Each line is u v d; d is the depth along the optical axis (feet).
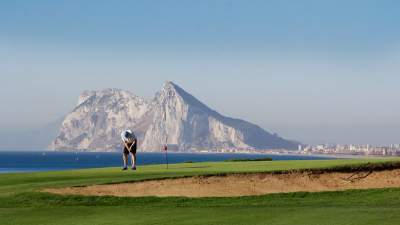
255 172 134.82
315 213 98.32
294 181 133.39
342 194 126.93
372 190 130.00
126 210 103.24
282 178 134.10
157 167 175.42
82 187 120.88
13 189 120.78
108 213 99.35
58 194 115.44
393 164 146.41
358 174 140.26
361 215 95.45
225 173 132.87
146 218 93.56
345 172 140.56
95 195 116.37
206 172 137.90
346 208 106.83
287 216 94.73
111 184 123.44
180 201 115.03
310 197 123.85
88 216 96.07
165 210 103.55
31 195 114.21
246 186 128.16
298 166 152.46
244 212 100.32
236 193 123.95
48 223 88.89
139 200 114.32
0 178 141.79
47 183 127.85
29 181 135.03
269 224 86.43
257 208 106.63
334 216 94.43
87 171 159.63
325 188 132.16
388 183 137.28
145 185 124.26
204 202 114.93
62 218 93.97
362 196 125.59
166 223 88.38
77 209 104.42
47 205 108.78
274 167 150.92
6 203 109.50
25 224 88.12
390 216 94.17
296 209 104.58
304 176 135.95
